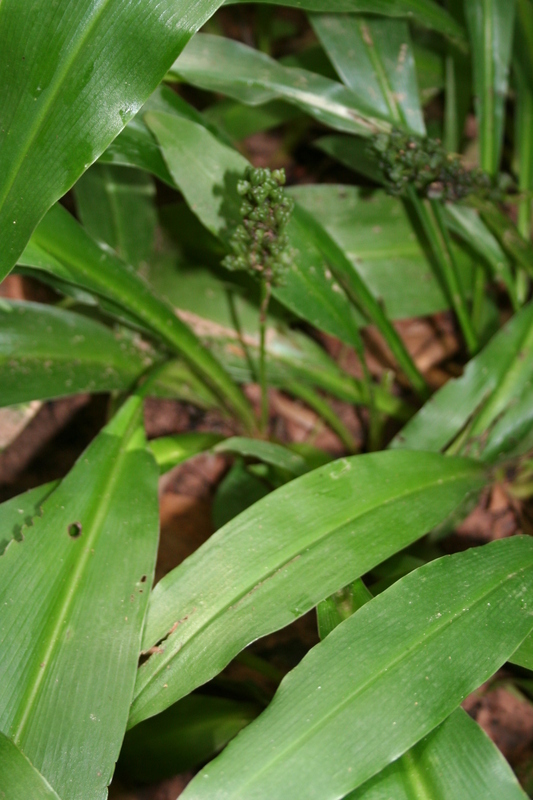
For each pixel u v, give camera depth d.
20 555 0.69
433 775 0.65
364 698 0.65
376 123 0.82
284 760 0.63
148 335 0.86
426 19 0.80
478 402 0.80
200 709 0.76
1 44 0.67
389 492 0.72
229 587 0.68
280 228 0.70
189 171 0.75
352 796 0.65
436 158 0.77
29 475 0.90
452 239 0.88
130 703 0.65
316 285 0.78
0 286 0.91
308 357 0.90
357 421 0.94
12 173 0.68
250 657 0.79
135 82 0.68
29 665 0.66
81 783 0.63
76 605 0.67
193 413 0.93
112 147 0.75
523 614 0.67
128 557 0.69
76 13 0.67
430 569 0.68
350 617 0.67
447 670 0.65
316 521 0.70
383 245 0.88
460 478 0.74
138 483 0.73
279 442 0.88
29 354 0.80
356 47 0.83
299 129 1.07
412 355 0.97
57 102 0.68
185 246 0.90
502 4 0.82
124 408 0.76
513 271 0.87
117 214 0.88
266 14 1.07
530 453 0.81
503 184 0.86
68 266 0.75
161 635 0.67
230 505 0.84
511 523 0.86
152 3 0.68
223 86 0.80
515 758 0.78
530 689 0.77
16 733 0.64
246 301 0.89
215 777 0.63
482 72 0.83
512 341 0.81
